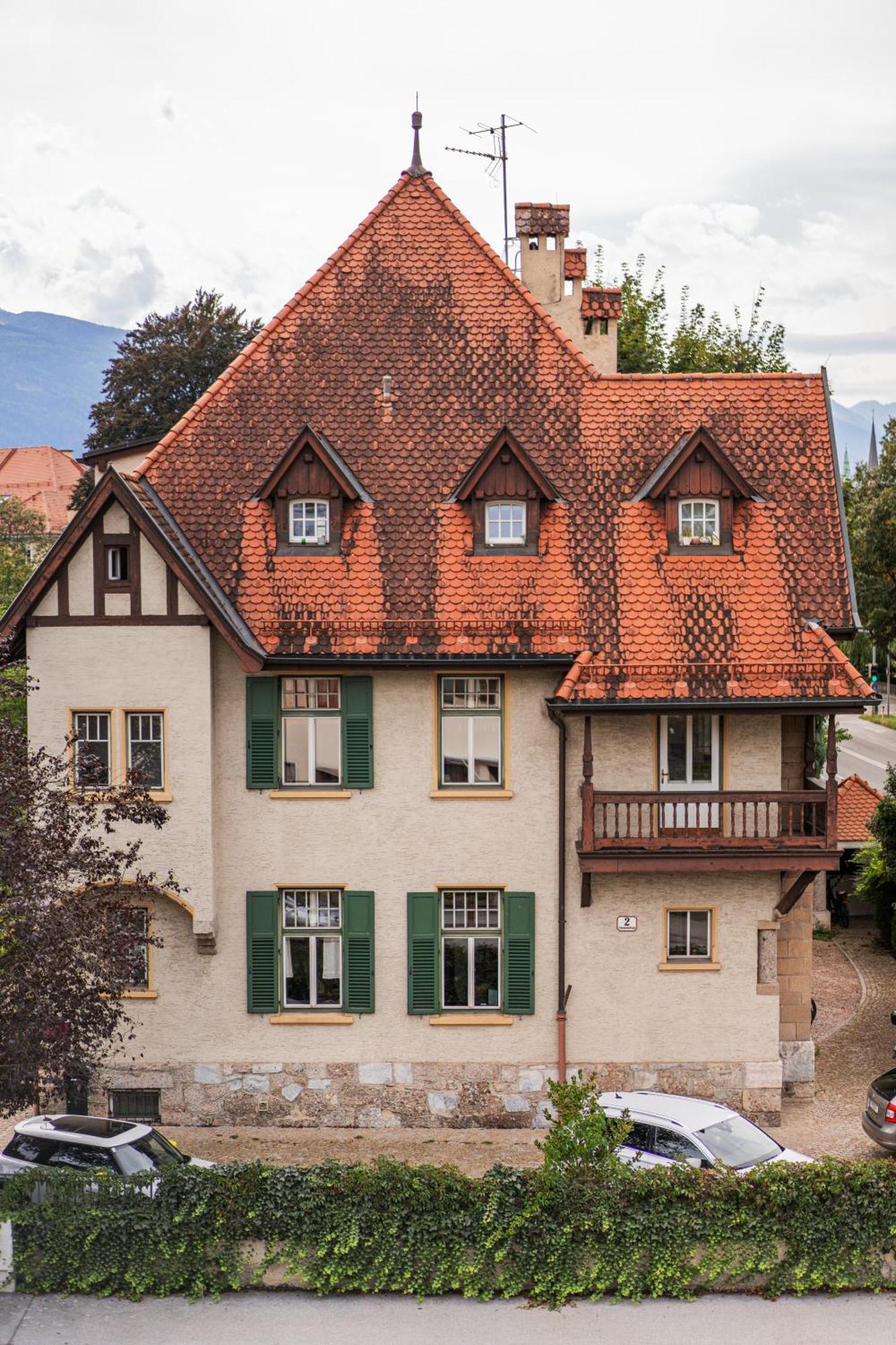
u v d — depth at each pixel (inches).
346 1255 831.7
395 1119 1109.1
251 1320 804.6
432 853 1097.4
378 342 1195.9
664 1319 802.8
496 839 1096.8
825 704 1050.7
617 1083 1104.2
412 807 1096.2
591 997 1103.6
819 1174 832.3
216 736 1090.7
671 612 1090.1
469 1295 824.3
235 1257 833.5
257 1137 1088.2
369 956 1101.1
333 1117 1109.1
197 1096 1108.5
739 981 1101.1
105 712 1070.4
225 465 1146.0
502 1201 831.1
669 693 1053.8
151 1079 1108.5
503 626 1081.4
